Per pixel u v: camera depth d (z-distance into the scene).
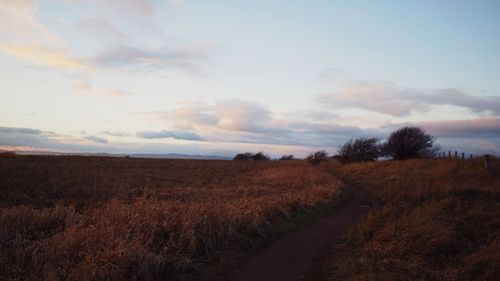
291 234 14.20
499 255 8.64
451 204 14.58
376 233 12.38
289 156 98.19
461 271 8.41
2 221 10.23
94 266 7.66
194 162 63.66
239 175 40.97
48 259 7.89
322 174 37.38
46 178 25.56
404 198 18.03
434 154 50.81
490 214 12.57
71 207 12.38
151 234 10.17
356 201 23.67
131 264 8.36
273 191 24.86
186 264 9.28
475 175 25.95
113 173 34.56
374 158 59.31
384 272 8.73
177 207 13.41
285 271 9.95
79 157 54.34
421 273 8.52
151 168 45.16
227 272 9.70
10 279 7.05
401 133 51.09
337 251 11.75
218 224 11.87
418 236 11.02
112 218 11.10
